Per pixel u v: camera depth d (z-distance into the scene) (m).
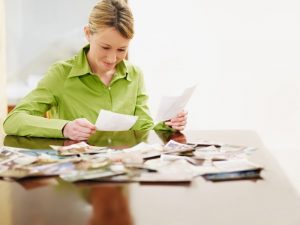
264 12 2.67
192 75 2.76
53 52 2.82
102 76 1.76
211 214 0.72
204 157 1.09
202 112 2.80
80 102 1.73
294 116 2.78
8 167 1.00
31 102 1.63
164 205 0.77
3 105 2.55
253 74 2.74
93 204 0.77
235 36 2.70
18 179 0.92
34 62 2.82
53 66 1.76
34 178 0.93
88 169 0.97
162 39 2.71
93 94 1.74
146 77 2.76
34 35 2.79
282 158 2.80
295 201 0.78
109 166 0.99
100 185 0.88
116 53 1.60
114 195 0.82
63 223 0.69
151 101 2.78
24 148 1.25
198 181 0.91
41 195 0.82
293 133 2.79
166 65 2.74
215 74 2.75
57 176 0.94
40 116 1.60
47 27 2.79
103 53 1.59
